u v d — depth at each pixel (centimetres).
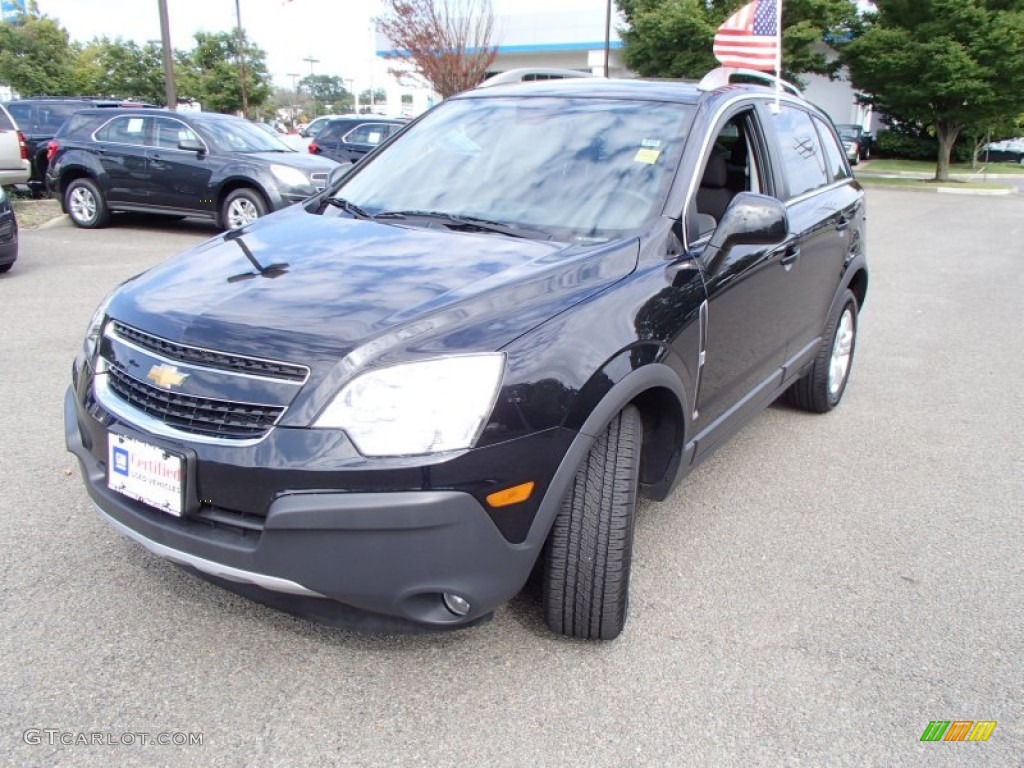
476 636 285
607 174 335
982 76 2569
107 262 940
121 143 1173
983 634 301
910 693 267
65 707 244
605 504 261
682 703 257
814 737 246
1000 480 440
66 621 283
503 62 3966
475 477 225
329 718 244
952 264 1182
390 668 267
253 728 239
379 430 221
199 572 249
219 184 1120
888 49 2644
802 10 2678
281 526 222
